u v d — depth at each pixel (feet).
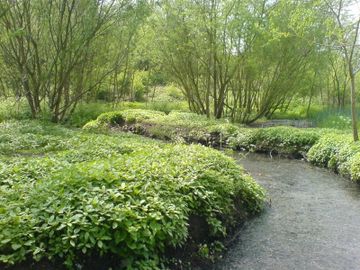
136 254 16.61
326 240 23.88
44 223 15.74
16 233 14.90
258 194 29.19
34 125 50.96
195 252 20.13
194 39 67.62
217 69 71.97
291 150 49.55
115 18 58.34
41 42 58.70
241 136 54.95
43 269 14.64
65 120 67.31
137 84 111.04
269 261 21.06
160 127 64.59
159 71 87.86
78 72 66.03
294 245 23.12
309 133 50.93
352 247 22.94
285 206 30.22
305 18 44.96
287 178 39.09
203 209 21.80
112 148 34.96
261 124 75.46
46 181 19.53
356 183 36.42
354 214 28.50
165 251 18.45
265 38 63.46
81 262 15.56
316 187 35.73
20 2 55.42
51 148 36.88
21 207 16.84
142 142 41.70
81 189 18.22
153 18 69.41
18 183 20.49
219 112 73.97
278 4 62.23
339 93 95.71
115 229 16.25
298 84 75.61
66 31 56.34
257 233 24.81
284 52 67.67
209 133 58.29
